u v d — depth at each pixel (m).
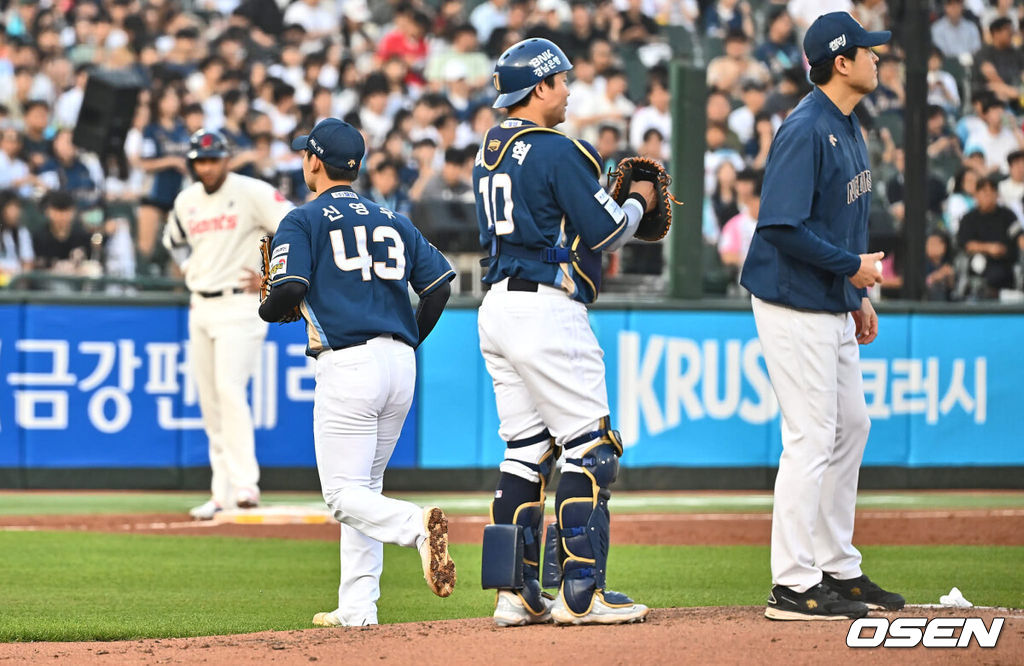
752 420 39.59
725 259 44.19
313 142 18.23
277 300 17.34
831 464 17.97
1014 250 43.25
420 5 52.03
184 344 38.91
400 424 18.45
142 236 43.00
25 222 42.66
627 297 40.88
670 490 39.22
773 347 17.30
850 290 17.25
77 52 49.41
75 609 21.03
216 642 17.06
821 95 17.53
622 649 15.02
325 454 17.75
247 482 31.88
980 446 39.91
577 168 16.56
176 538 29.38
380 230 18.05
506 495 17.27
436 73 50.47
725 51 50.16
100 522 31.80
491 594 23.08
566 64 17.28
